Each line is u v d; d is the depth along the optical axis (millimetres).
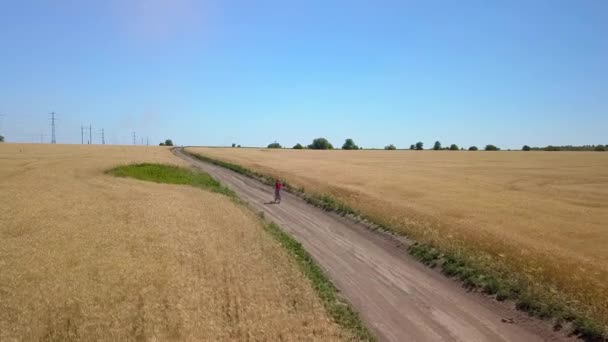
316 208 35250
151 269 15359
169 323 11445
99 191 34594
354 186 48750
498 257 19484
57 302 12258
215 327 11414
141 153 98438
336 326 12414
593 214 34000
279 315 12648
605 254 22234
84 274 14555
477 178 62250
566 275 17047
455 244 21328
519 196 44031
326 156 118562
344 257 20938
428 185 52156
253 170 64188
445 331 13156
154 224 22625
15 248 17281
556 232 26984
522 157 116688
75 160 64250
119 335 10672
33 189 34188
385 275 18375
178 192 36875
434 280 17891
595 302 14531
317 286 16047
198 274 15547
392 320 13812
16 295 12602
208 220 25141
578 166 84500
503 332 13219
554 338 12867
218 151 135500
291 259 18922
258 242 21031
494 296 16062
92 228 21188
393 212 29891
